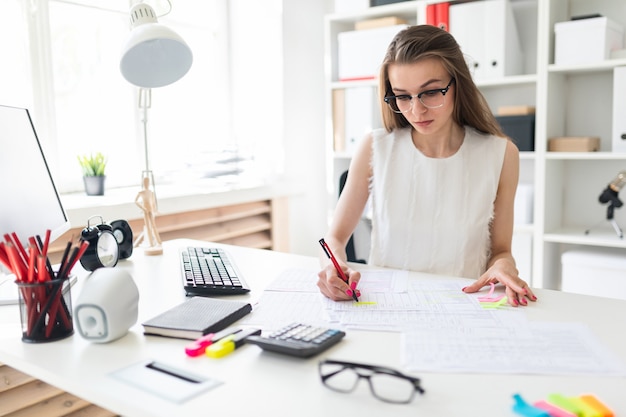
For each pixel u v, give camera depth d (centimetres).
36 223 121
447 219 142
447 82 128
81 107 238
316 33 320
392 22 270
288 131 304
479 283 111
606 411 61
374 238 152
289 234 307
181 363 78
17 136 123
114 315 85
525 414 62
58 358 80
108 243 136
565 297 108
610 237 230
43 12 214
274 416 63
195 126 289
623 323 93
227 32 303
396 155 148
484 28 244
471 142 143
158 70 146
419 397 67
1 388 167
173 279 125
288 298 107
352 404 65
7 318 100
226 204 259
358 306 102
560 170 256
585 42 224
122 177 255
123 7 246
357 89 280
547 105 233
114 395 68
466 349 81
